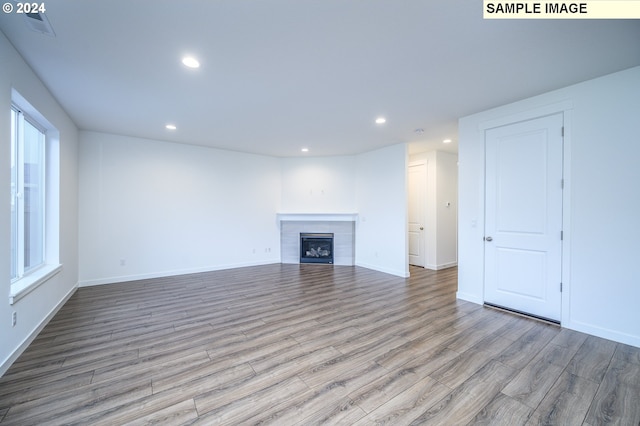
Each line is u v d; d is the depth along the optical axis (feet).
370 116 12.29
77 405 5.65
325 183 21.30
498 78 8.81
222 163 18.97
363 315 10.71
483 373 6.83
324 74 8.53
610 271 8.68
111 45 6.98
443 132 14.84
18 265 8.75
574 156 9.34
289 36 6.65
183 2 5.49
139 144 15.97
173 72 8.38
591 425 5.17
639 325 8.16
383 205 18.57
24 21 6.07
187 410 5.53
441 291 13.96
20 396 5.90
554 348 8.08
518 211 10.75
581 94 9.14
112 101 10.60
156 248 16.57
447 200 19.71
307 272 18.30
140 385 6.33
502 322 9.98
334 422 5.23
